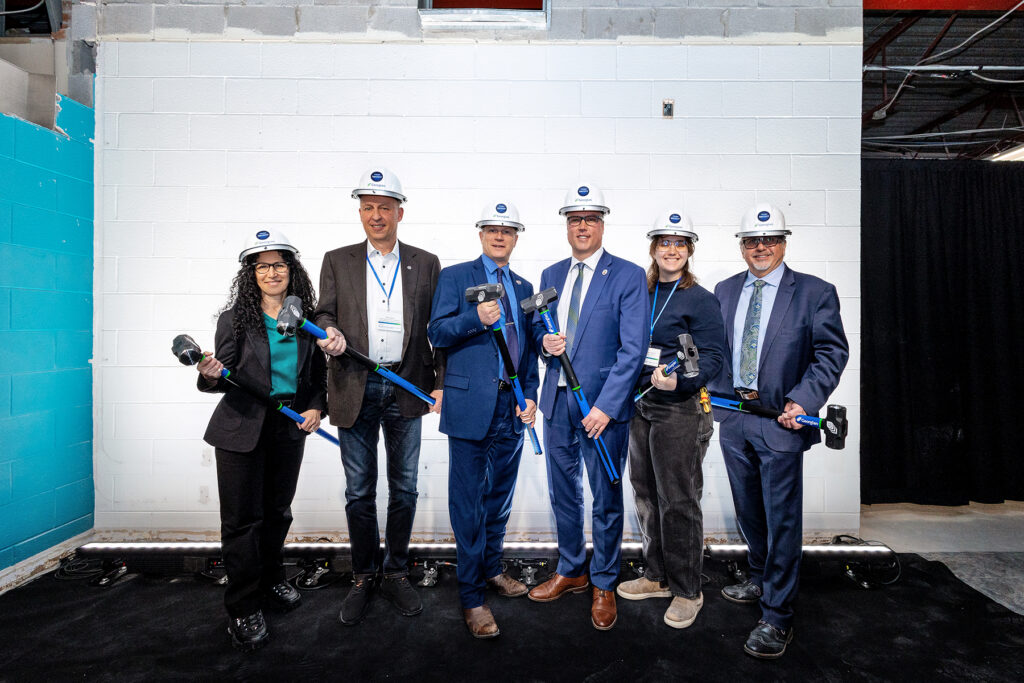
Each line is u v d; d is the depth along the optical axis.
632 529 2.59
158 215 2.59
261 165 2.59
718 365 1.84
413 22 2.58
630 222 2.61
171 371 2.59
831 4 2.58
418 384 1.96
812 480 2.62
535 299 1.76
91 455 2.57
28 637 1.81
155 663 1.67
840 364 1.77
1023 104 3.88
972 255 3.22
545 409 1.99
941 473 3.15
